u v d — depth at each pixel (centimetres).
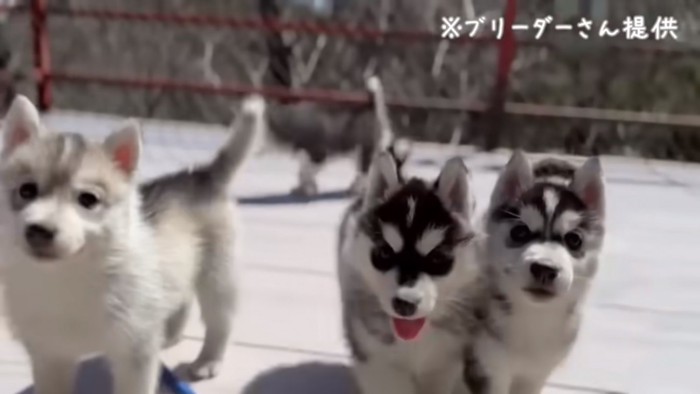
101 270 139
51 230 133
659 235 229
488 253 147
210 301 161
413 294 140
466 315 147
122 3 706
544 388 163
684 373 168
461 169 146
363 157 228
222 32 716
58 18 623
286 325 179
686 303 193
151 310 144
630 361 172
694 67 507
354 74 662
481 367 148
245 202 247
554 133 461
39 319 141
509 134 340
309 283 197
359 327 148
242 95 339
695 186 279
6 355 164
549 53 545
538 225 146
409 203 145
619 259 213
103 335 142
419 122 480
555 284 142
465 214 146
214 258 159
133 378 144
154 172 264
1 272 142
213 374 162
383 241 144
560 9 507
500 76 306
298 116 254
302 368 165
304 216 235
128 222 141
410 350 147
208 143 310
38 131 141
